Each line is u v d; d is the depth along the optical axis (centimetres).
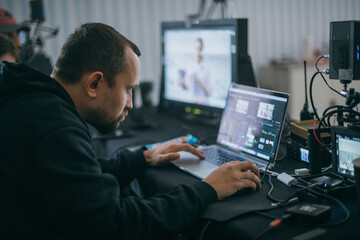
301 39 434
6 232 81
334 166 100
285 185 105
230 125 142
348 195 95
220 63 176
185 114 218
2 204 81
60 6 315
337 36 108
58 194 77
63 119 83
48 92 88
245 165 104
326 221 82
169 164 131
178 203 90
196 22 186
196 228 94
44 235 82
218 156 135
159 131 186
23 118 82
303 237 73
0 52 154
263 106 128
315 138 108
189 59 195
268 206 91
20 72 91
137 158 129
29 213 81
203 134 174
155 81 359
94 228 79
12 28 199
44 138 79
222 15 212
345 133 95
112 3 332
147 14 346
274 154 119
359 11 461
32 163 78
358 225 79
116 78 94
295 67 372
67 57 93
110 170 125
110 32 95
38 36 218
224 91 176
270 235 77
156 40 354
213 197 95
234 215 87
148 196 123
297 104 376
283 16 418
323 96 376
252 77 170
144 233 84
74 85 94
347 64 106
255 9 400
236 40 164
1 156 81
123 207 86
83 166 81
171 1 353
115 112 97
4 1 293
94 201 80
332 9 445
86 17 326
